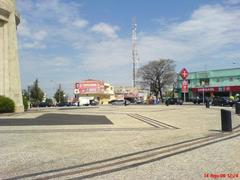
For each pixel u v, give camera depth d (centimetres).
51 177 770
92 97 10994
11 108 3256
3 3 3406
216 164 879
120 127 1947
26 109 3912
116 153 1072
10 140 1373
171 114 3225
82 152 1093
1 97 3189
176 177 743
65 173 806
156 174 776
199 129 1838
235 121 2383
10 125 2022
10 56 3541
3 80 3438
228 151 1089
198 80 8975
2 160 966
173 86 9475
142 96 10856
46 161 951
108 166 879
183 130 1786
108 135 1548
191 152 1081
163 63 9400
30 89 10394
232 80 8262
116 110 4256
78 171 825
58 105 8988
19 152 1095
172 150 1126
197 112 3497
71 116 2916
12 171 833
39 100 10400
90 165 894
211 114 3145
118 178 744
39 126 1975
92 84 11300
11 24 3566
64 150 1132
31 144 1265
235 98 5859
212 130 1784
